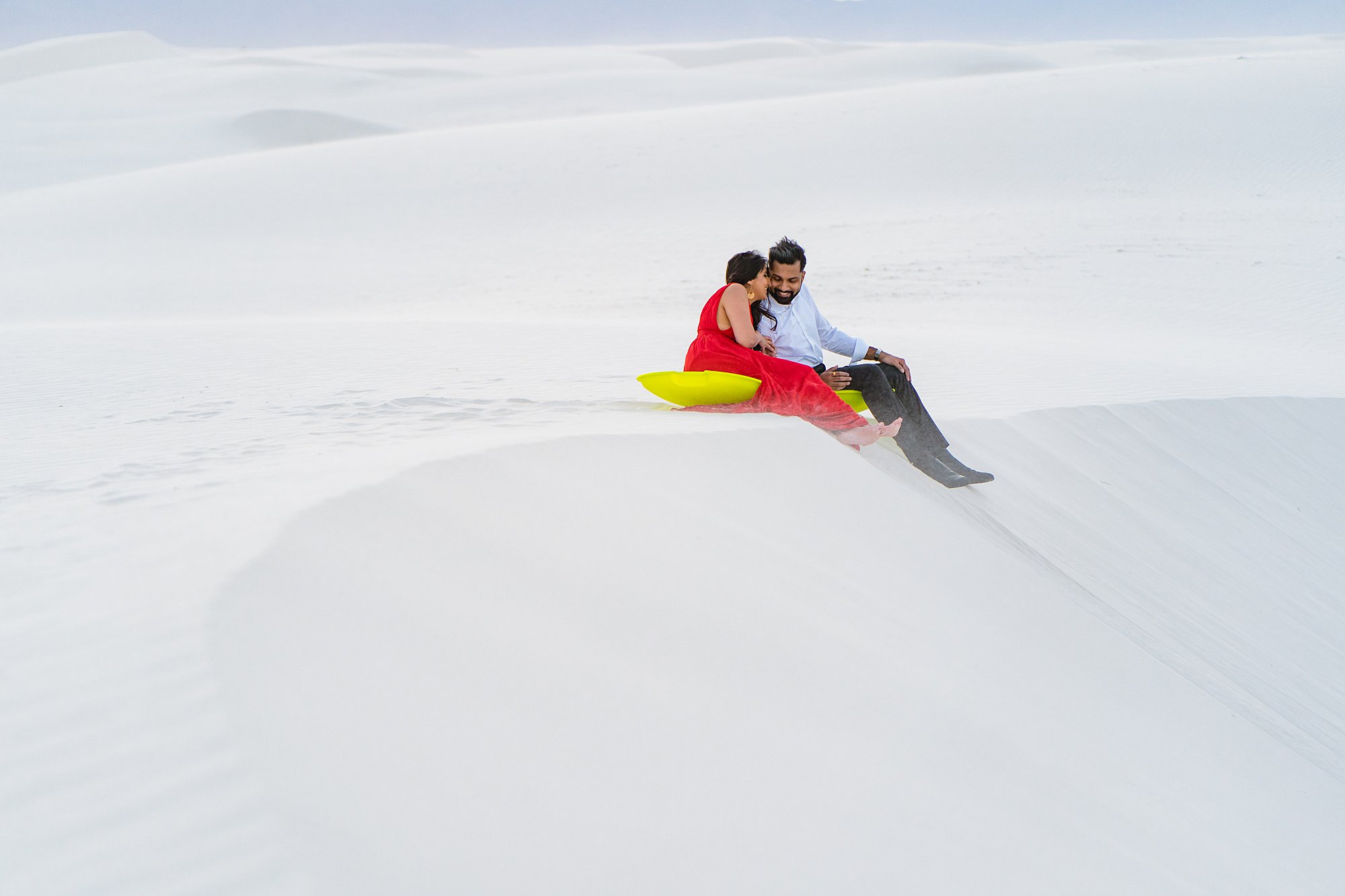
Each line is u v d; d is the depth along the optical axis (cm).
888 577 397
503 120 8206
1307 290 1850
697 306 1844
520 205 2912
